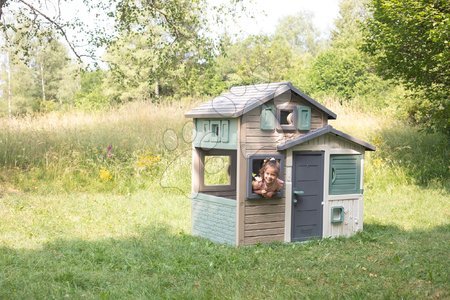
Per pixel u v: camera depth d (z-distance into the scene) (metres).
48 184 13.30
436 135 17.86
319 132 8.13
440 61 12.80
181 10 16.55
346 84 29.23
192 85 23.12
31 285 5.61
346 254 7.41
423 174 15.26
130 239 8.19
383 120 20.41
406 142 17.55
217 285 5.75
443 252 7.51
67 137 15.84
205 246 7.71
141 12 16.67
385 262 6.94
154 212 10.57
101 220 9.76
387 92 27.47
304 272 6.36
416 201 12.44
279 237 8.03
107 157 14.70
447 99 15.38
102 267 6.53
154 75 18.09
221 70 27.25
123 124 18.08
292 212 8.13
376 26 14.29
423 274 6.29
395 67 14.19
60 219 9.71
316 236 8.36
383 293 5.48
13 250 7.32
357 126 19.81
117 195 12.70
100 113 20.47
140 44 23.67
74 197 12.13
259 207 7.87
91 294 5.39
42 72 46.47
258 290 5.59
